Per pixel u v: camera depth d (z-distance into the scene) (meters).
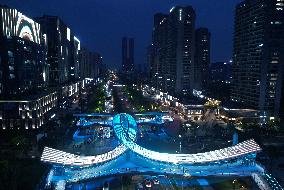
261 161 141.00
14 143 152.62
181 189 113.25
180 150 161.62
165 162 124.94
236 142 161.12
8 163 121.62
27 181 111.00
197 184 118.00
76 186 115.44
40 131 190.88
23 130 187.75
